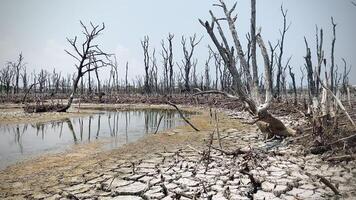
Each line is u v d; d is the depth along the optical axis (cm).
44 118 2211
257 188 603
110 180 681
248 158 755
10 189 634
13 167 818
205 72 5131
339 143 814
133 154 960
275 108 2023
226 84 4172
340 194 545
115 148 1080
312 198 536
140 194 592
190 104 3716
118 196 583
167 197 569
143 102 4200
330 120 941
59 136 1402
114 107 3572
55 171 771
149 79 5569
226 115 2292
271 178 652
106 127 1744
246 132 1366
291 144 959
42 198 580
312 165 736
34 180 696
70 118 2262
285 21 2906
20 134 1473
